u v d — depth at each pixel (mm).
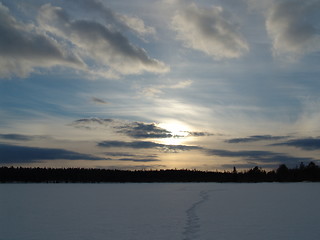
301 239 14648
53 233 16266
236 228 17359
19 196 42188
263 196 41344
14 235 15875
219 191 54875
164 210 26031
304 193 47094
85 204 31203
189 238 14906
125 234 15906
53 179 126750
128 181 135125
